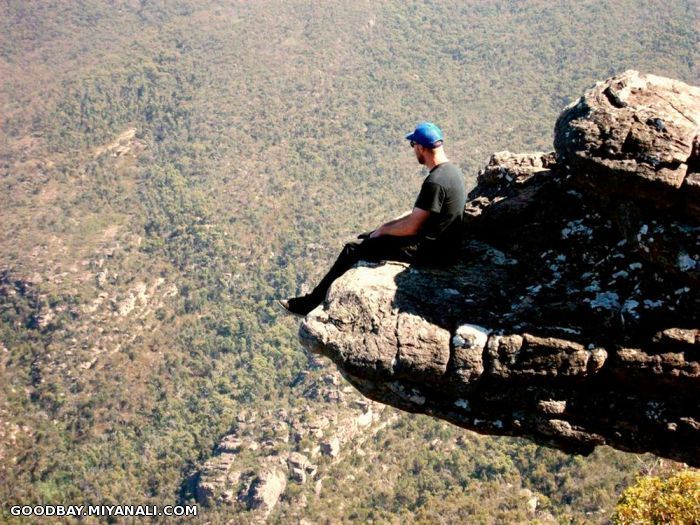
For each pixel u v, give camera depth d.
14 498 108.25
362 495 81.06
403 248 7.16
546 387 6.13
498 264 7.06
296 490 91.00
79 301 161.25
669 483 11.12
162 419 130.00
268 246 194.12
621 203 6.26
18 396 136.38
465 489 64.19
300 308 7.54
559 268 6.73
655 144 5.92
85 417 131.00
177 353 151.38
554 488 54.94
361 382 6.69
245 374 142.00
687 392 5.82
